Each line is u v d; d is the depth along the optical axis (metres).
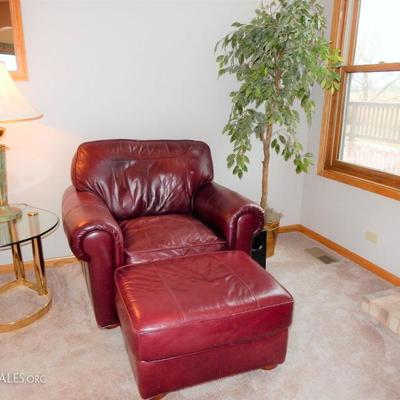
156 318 1.35
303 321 2.02
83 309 2.13
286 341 1.61
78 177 2.25
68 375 1.64
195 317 1.38
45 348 1.81
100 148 2.32
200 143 2.56
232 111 2.63
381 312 1.89
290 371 1.67
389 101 2.42
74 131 2.52
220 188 2.35
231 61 2.61
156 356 1.36
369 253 2.63
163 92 2.66
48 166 2.52
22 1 2.20
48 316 2.06
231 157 2.61
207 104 2.80
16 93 1.95
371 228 2.59
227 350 1.50
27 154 2.45
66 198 2.17
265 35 2.25
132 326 1.35
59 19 2.30
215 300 1.45
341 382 1.61
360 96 2.65
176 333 1.36
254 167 3.08
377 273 2.56
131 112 2.62
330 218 2.98
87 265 1.85
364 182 2.58
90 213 1.82
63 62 2.38
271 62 2.26
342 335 1.91
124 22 2.44
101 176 2.28
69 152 2.54
